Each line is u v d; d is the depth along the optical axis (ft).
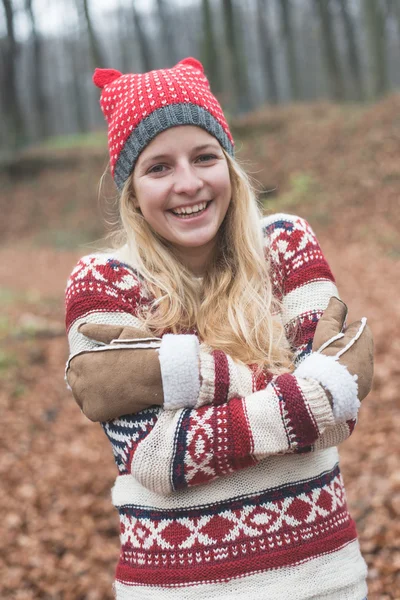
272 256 5.93
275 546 5.03
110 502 16.33
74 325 5.61
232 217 5.96
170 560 5.07
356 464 15.71
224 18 75.41
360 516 13.25
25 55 134.41
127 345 5.07
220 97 74.64
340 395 4.89
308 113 66.33
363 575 5.32
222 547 5.02
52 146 88.53
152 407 5.09
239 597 4.93
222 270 5.91
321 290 5.73
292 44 90.84
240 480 5.13
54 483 17.54
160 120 5.53
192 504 5.10
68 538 14.79
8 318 32.19
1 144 97.09
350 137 55.88
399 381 19.69
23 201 75.77
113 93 5.89
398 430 16.75
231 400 5.02
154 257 5.81
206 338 5.65
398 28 87.81
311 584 5.02
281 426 4.86
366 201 47.47
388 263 36.94
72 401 23.61
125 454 5.14
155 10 125.39
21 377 25.31
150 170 5.68
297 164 55.98
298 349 5.57
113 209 6.82
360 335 5.31
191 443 4.85
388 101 59.88
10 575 13.50
